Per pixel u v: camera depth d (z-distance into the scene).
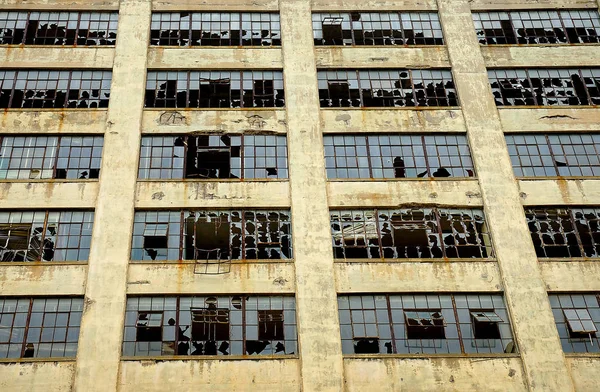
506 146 24.16
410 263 21.70
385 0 27.50
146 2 26.69
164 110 24.31
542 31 27.30
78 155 23.50
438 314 21.11
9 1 26.33
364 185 23.12
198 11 26.81
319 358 19.83
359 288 21.19
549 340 20.39
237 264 21.50
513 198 22.97
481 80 25.67
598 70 26.38
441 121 24.73
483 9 27.50
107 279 20.78
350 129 24.33
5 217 22.11
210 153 23.70
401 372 19.84
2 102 24.47
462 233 22.61
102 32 26.20
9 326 20.31
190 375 19.56
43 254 21.58
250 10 26.91
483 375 19.89
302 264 21.36
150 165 23.36
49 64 25.19
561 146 24.55
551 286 21.45
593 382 19.89
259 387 19.48
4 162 23.22
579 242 22.59
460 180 23.39
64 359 19.70
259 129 24.12
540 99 25.69
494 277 21.59
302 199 22.53
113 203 22.11
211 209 22.56
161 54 25.62
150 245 21.84
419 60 26.22
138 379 19.42
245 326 20.67
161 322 20.55
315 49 26.16
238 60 25.69
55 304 20.72
